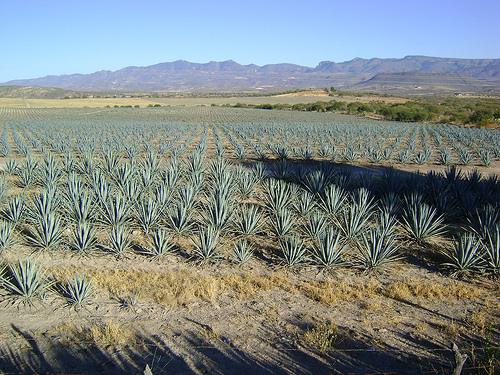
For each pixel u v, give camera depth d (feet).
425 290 20.49
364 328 17.21
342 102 384.88
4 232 25.05
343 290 20.54
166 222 28.81
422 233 27.61
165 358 15.02
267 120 222.28
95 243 25.05
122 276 21.57
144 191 37.01
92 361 14.82
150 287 20.51
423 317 18.25
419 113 244.01
